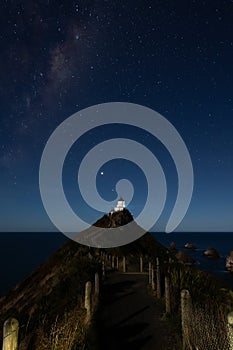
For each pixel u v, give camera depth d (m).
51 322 8.95
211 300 10.60
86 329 7.67
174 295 10.52
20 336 7.52
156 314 10.18
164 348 7.15
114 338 7.86
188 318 6.96
